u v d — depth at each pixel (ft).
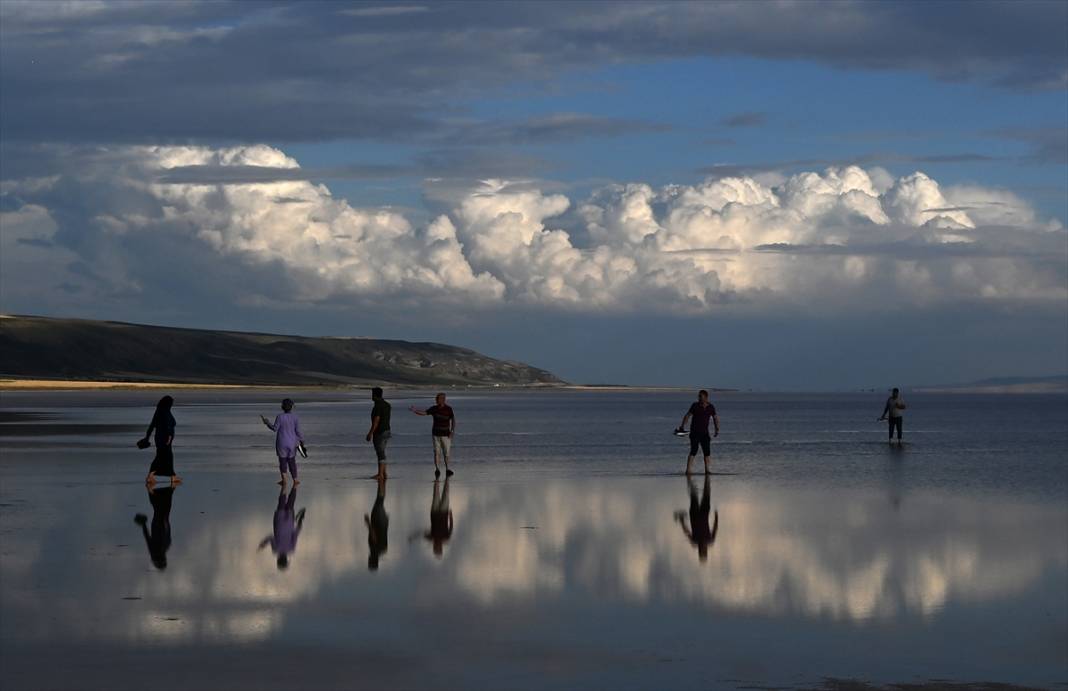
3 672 35.78
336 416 313.53
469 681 35.50
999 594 50.34
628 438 197.26
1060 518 77.56
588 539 66.44
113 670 36.09
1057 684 35.86
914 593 50.39
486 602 47.78
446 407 111.86
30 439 170.19
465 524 73.15
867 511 81.61
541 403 614.75
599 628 43.04
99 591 49.29
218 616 44.42
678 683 35.58
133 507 81.92
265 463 128.47
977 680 36.29
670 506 84.38
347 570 55.36
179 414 319.27
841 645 40.73
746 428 260.01
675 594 49.83
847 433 229.45
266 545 63.41
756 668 37.50
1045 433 232.32
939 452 157.89
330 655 38.40
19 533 67.51
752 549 62.75
